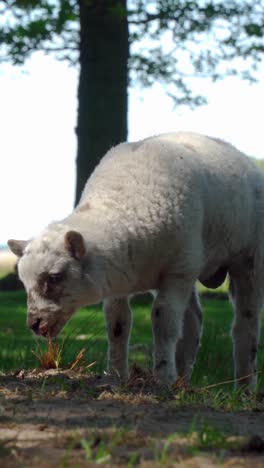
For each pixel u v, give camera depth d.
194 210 8.86
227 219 9.42
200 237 9.01
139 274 8.80
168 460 5.75
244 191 9.67
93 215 8.62
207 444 6.15
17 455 5.76
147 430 6.56
